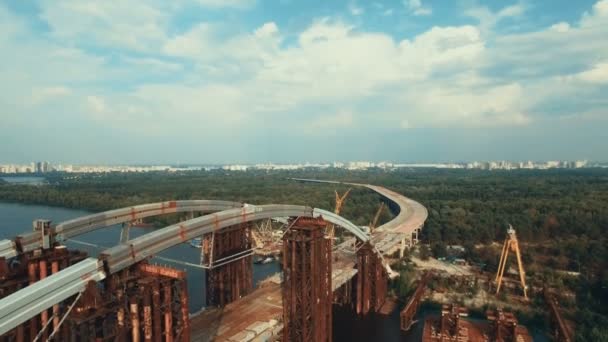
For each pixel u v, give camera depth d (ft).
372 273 397.19
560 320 316.60
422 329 354.54
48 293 139.85
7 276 184.85
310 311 246.68
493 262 503.61
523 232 628.69
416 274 474.49
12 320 128.36
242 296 339.36
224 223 239.71
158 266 185.68
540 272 470.39
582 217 644.27
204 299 382.42
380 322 370.73
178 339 184.65
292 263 245.04
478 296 414.00
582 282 428.97
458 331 314.96
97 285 160.76
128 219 257.75
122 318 165.78
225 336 254.06
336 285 349.82
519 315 367.04
